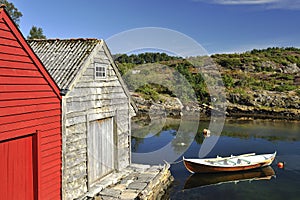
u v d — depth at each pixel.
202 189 9.07
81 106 6.61
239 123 20.50
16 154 5.09
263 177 10.13
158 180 8.31
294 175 10.32
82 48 7.12
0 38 4.59
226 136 16.41
